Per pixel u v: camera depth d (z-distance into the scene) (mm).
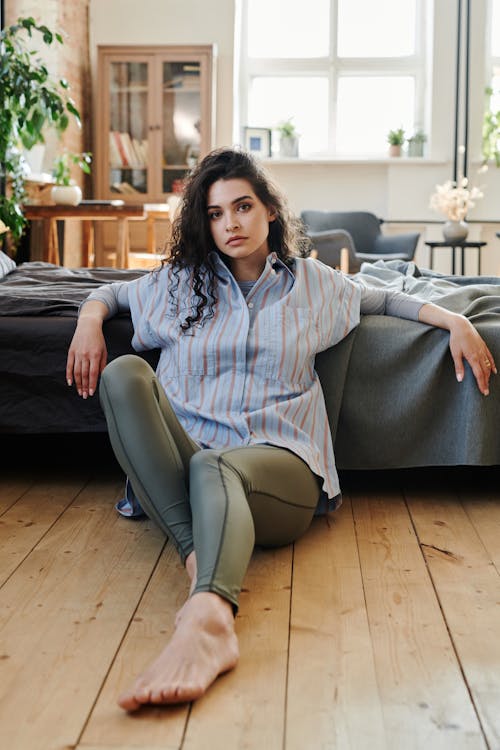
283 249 2014
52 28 6277
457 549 1874
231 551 1353
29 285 2736
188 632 1267
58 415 2254
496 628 1488
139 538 1922
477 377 2105
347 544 1894
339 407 2174
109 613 1534
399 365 2191
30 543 1882
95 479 2385
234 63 7273
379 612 1547
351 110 7727
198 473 1493
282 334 1917
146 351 2213
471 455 2158
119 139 7086
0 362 2248
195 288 1935
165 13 7207
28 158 5801
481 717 1204
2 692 1259
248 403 1870
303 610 1551
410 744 1137
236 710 1215
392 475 2451
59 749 1119
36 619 1505
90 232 6238
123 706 1187
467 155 7422
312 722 1187
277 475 1660
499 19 7547
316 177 7637
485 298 2357
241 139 7648
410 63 7605
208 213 1905
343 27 7641
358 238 6953
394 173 7508
